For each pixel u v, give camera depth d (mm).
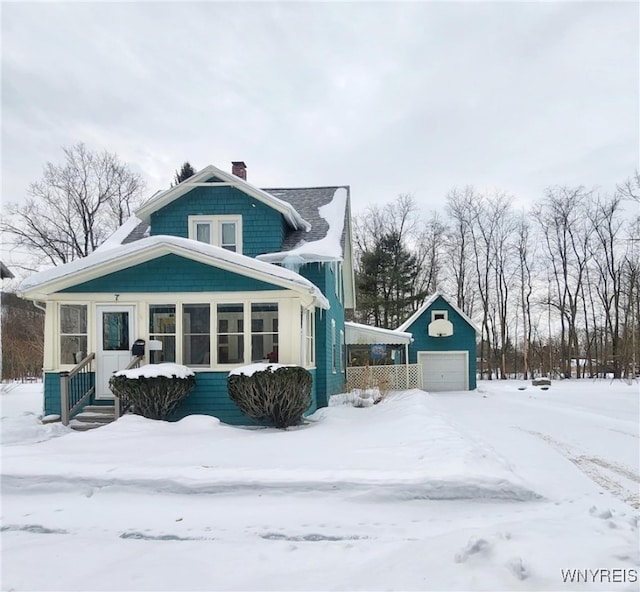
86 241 32281
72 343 10484
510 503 4922
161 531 4418
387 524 4461
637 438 8969
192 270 10336
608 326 35406
